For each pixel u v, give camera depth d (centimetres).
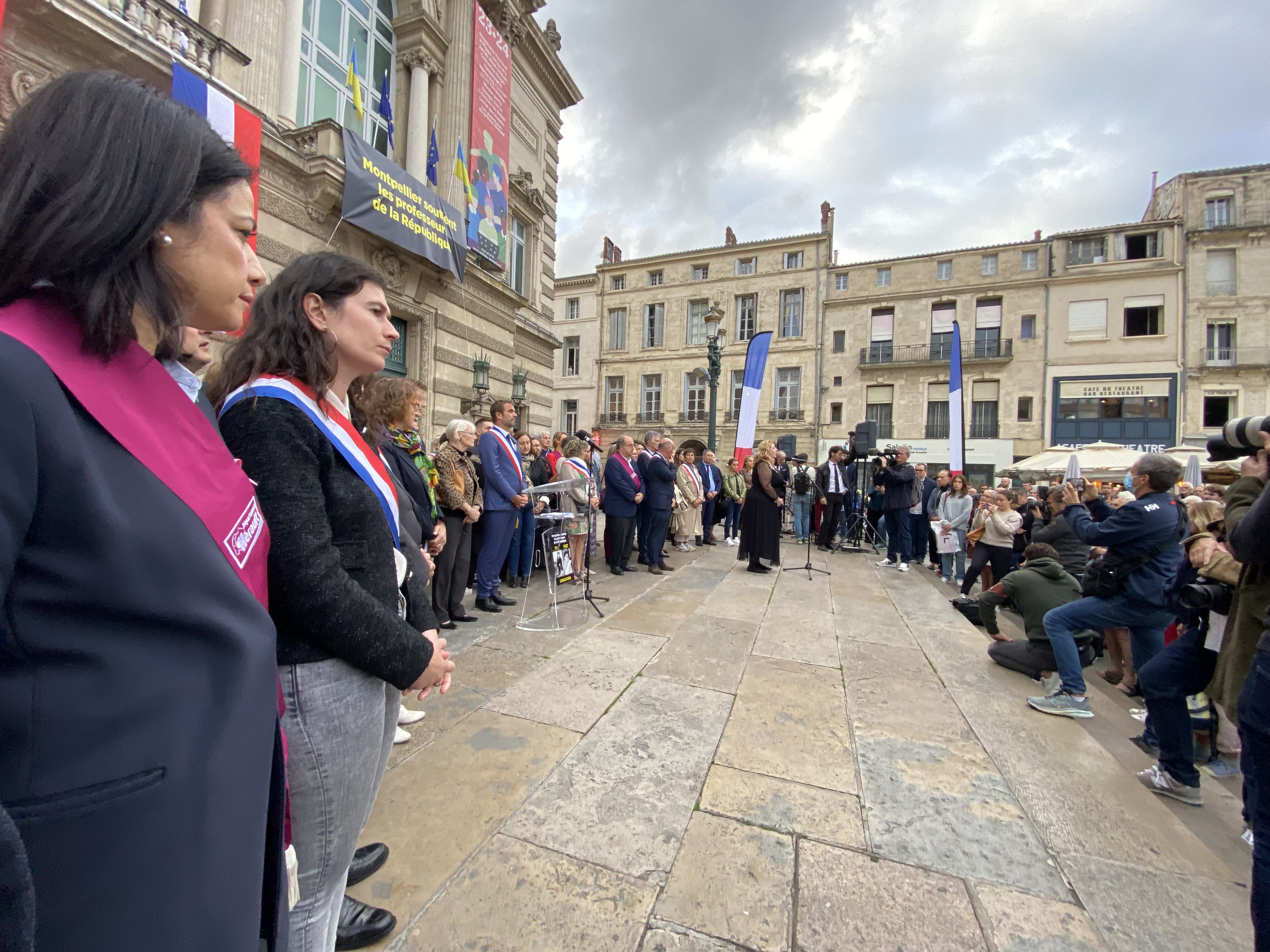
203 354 101
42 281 56
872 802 217
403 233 738
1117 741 295
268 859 74
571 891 165
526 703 288
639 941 150
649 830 194
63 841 47
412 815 196
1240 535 165
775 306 2689
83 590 49
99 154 55
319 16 751
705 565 726
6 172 55
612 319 3034
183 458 63
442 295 900
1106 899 172
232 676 59
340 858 105
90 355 56
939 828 203
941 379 2434
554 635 399
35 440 47
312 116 738
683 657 365
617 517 629
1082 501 336
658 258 2888
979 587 727
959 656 395
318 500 95
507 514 468
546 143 1310
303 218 645
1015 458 2353
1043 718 297
